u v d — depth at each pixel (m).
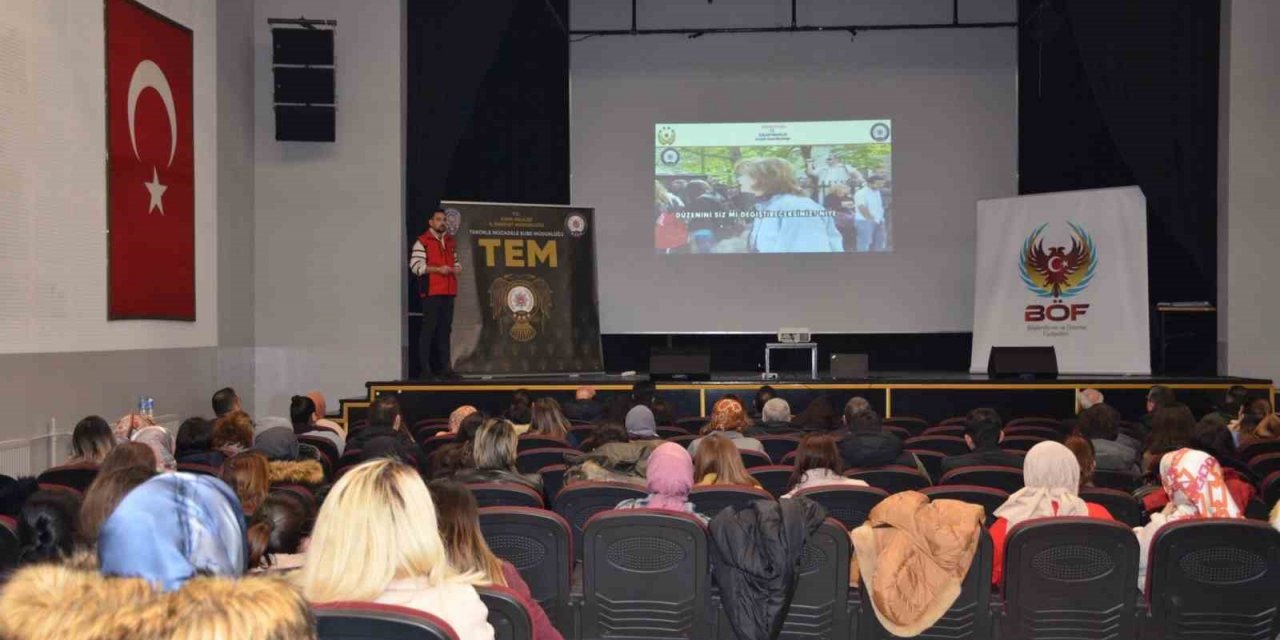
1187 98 11.89
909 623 3.58
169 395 9.73
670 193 13.84
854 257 13.71
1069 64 13.30
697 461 4.66
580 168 13.84
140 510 1.35
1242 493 4.50
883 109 13.71
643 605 3.74
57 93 7.93
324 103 11.50
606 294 13.84
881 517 3.71
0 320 7.26
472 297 12.01
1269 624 3.57
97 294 8.48
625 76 13.82
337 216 11.80
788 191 13.77
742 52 13.82
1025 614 3.67
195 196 10.26
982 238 12.71
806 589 3.78
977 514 3.63
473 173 13.29
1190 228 11.96
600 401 10.93
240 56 11.38
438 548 2.21
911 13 13.70
